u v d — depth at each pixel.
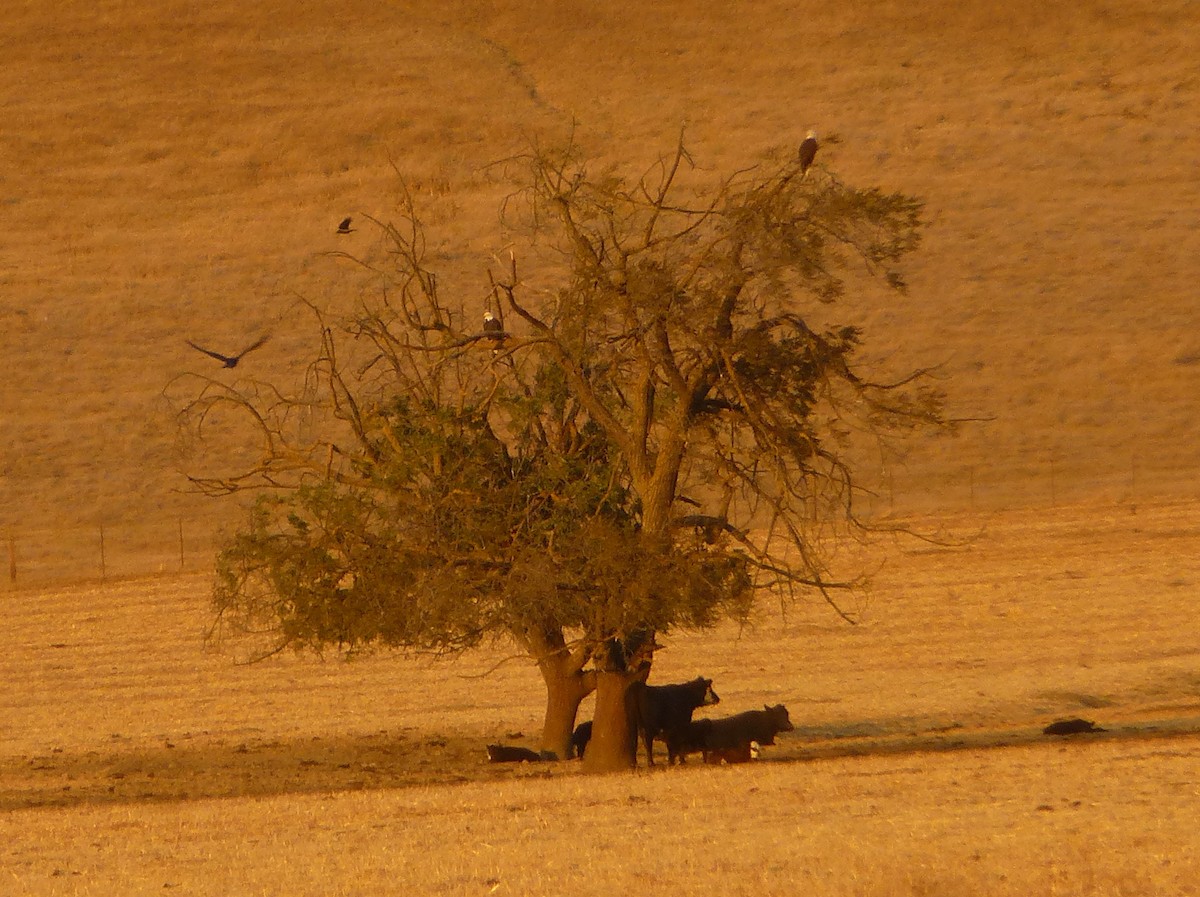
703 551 66.81
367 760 79.38
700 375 67.81
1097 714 82.88
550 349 67.94
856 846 44.25
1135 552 130.75
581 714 93.88
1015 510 148.00
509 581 65.44
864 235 65.94
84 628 119.62
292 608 70.88
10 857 50.09
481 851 46.81
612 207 67.12
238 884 43.75
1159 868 39.84
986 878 39.34
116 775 77.06
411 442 69.94
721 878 40.88
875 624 111.25
